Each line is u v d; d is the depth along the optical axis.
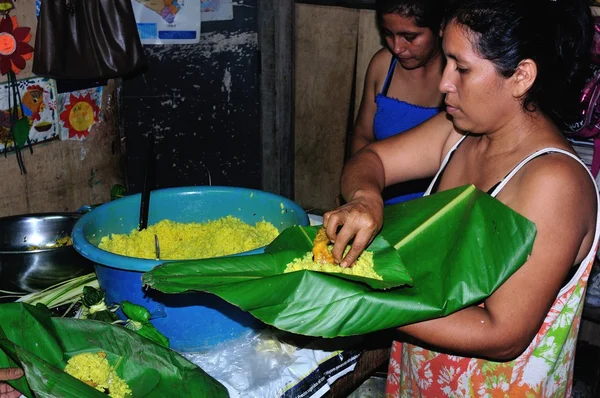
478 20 0.97
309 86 3.04
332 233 1.04
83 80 2.43
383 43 2.80
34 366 0.98
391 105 2.06
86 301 1.26
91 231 1.45
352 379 1.39
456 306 0.99
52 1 2.14
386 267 1.07
